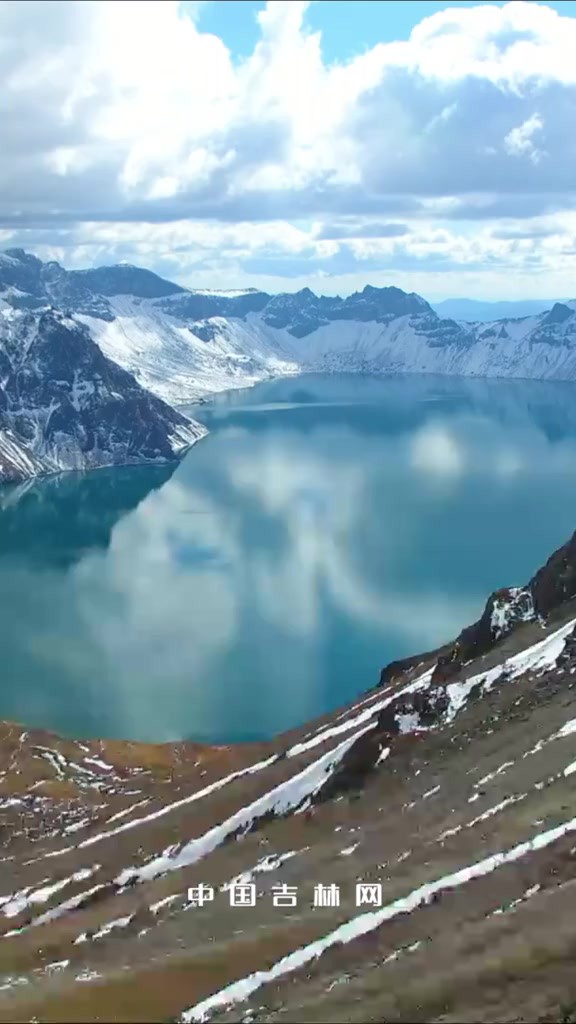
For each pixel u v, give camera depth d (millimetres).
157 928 53344
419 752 79500
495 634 116125
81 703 193125
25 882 83938
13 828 117500
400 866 49656
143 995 37969
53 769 152375
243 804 91938
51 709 190000
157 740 173875
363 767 85688
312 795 86562
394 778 75688
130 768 153875
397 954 37312
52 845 100688
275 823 79438
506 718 77500
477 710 84688
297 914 47125
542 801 51625
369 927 41531
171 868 81125
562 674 81938
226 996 37156
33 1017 36062
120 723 182375
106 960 48594
